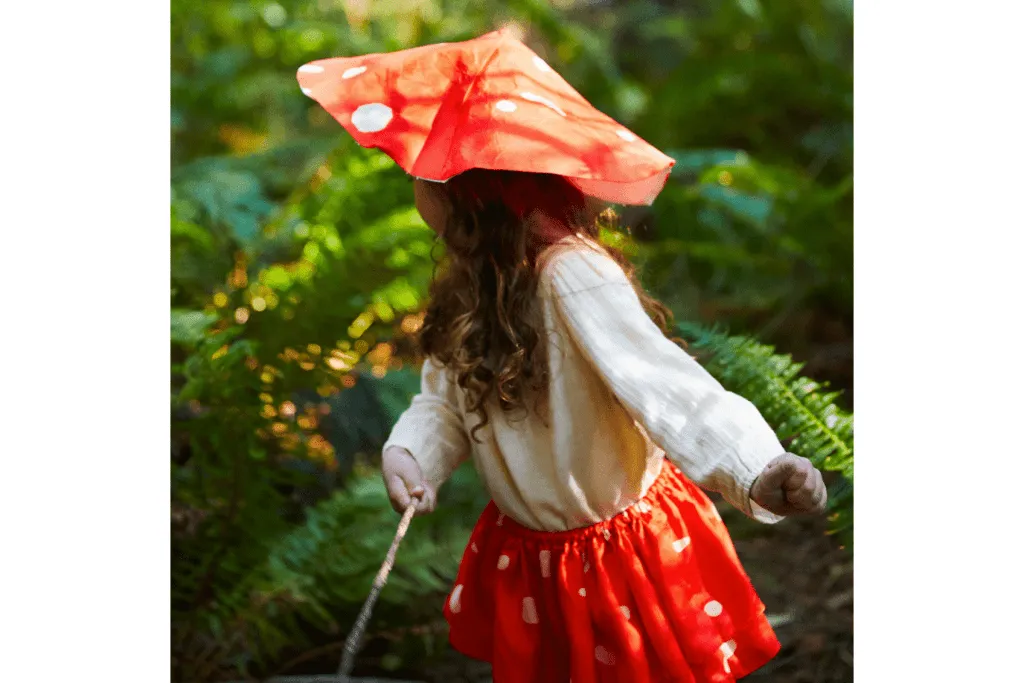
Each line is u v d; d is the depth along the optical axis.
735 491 1.16
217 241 2.78
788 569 2.39
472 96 1.29
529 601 1.38
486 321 1.36
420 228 2.40
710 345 2.10
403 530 1.37
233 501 2.09
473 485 2.38
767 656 1.40
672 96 3.97
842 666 2.12
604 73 4.05
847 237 3.27
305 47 3.80
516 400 1.33
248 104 3.79
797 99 3.88
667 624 1.33
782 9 3.93
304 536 2.10
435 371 1.55
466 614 1.48
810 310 3.32
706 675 1.34
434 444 1.50
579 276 1.30
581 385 1.32
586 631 1.33
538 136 1.24
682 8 4.64
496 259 1.34
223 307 2.45
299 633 2.10
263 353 2.29
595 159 1.24
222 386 2.08
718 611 1.38
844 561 2.37
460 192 1.36
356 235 2.37
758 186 3.35
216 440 2.09
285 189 3.48
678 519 1.39
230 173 3.14
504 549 1.41
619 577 1.34
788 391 1.98
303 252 2.56
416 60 1.36
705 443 1.18
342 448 2.52
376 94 1.33
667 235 3.49
